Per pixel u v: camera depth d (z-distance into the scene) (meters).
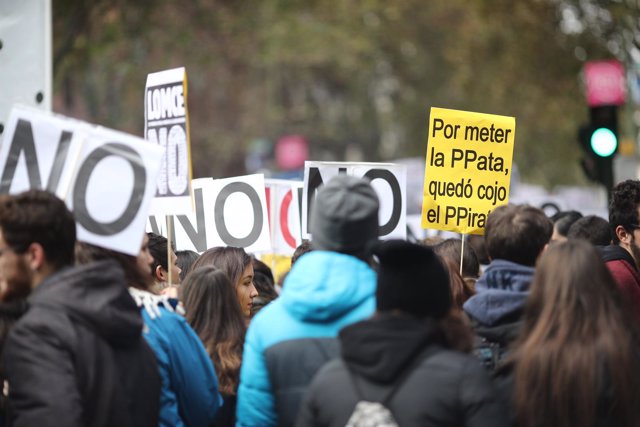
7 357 8.69
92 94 62.09
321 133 97.62
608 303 8.91
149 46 53.94
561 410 8.71
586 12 42.03
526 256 10.05
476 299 9.96
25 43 14.78
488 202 15.47
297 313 9.42
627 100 42.50
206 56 58.03
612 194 14.07
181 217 17.03
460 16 62.69
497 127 15.50
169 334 10.49
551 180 63.34
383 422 8.14
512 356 9.07
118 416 8.77
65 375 8.49
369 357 8.32
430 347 8.43
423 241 17.02
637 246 13.88
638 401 8.74
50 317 8.63
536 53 45.91
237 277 13.94
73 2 43.31
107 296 8.87
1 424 9.16
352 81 88.31
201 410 10.74
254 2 55.59
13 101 14.71
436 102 70.50
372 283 9.47
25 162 9.99
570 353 8.73
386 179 15.56
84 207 9.89
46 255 9.02
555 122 55.41
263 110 92.75
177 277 13.07
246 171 95.50
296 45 64.38
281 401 9.40
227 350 12.30
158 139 12.22
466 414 8.23
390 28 66.00
